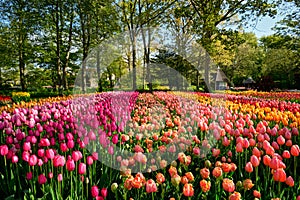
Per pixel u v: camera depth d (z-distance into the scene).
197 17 21.30
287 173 3.40
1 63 27.80
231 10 21.45
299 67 34.66
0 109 8.60
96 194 2.26
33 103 9.56
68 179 2.93
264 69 45.38
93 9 24.22
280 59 38.50
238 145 3.17
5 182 2.98
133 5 26.67
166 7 21.86
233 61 48.44
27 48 27.67
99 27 25.77
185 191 2.22
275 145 3.42
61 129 4.37
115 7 27.12
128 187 2.35
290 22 23.09
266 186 2.77
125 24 27.16
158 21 21.81
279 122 5.49
